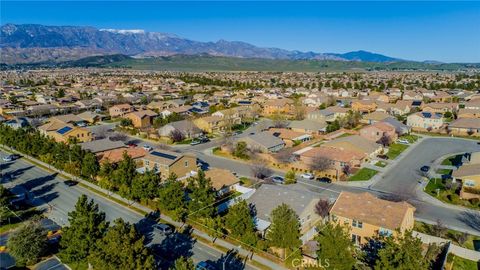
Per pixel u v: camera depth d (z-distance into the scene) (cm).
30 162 8000
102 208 5428
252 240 4178
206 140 9800
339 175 6688
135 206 5488
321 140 9556
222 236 4484
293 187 5928
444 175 6831
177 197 5038
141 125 11750
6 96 17538
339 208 4588
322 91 19188
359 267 3772
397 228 3900
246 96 17500
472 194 5606
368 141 8338
